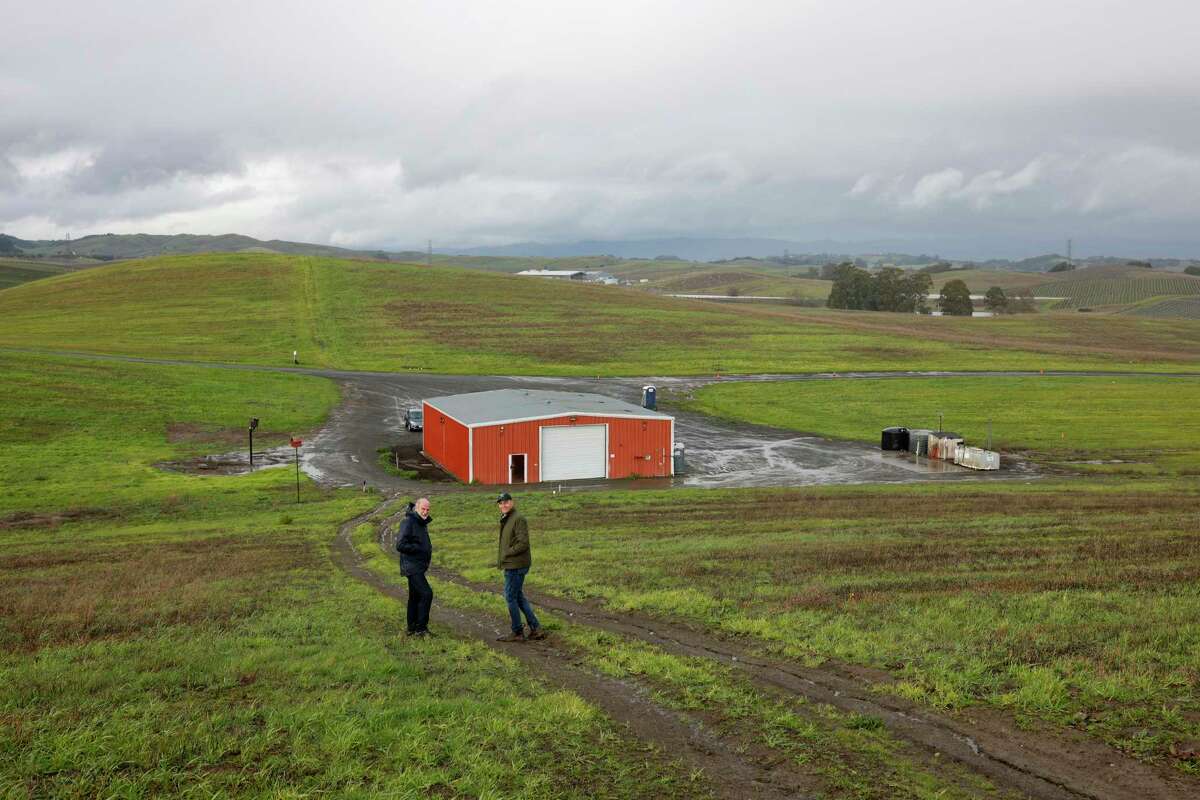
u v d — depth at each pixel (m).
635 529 29.70
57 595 18.28
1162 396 79.38
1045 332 140.50
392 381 82.38
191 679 11.16
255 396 71.88
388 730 9.23
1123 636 12.38
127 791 7.59
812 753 9.00
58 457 50.44
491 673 11.96
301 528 32.06
